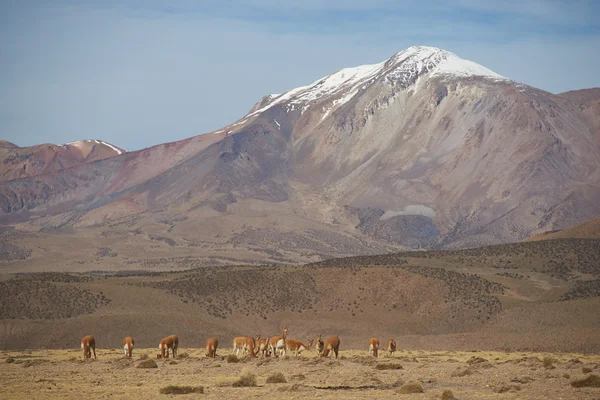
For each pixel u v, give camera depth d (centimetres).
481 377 13175
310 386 11850
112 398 10650
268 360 16638
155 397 10719
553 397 10444
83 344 18575
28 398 10719
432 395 10581
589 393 10712
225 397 10662
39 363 17812
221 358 17962
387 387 11825
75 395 10994
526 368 15225
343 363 16750
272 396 10719
